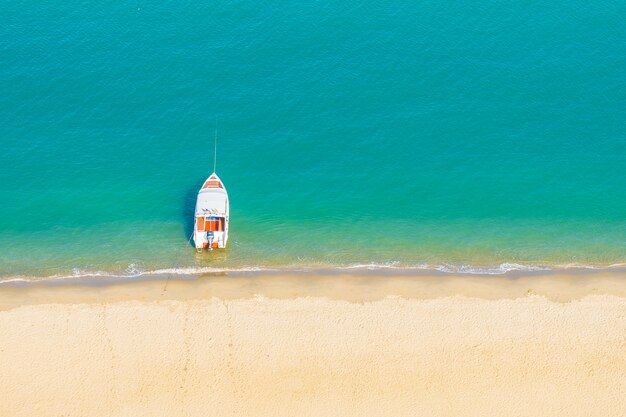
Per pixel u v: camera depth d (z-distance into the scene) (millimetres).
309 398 39812
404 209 53281
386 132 58812
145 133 58500
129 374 40844
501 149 57500
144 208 53188
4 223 51969
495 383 40469
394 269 48531
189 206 53375
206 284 46938
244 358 41688
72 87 61906
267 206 53344
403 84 62469
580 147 57469
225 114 59969
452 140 58219
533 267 48594
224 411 39250
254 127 59031
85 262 49000
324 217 52688
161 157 56844
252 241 50688
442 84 62438
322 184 55031
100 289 46531
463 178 55500
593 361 41438
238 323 43688
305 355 41844
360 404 39562
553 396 39844
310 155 57125
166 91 61750
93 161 56500
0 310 44656
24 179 55031
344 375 40875
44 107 60250
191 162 56500
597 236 51125
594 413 39125
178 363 41406
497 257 49531
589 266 48625
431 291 46344
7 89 61500
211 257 49312
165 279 47438
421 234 51469
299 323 43719
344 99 61250
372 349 42188
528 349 42094
